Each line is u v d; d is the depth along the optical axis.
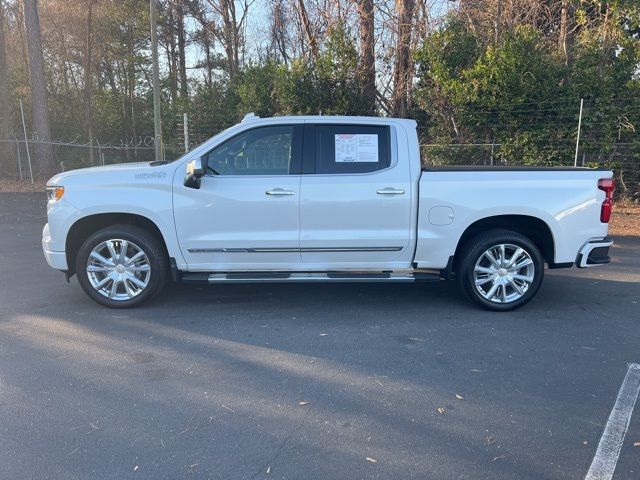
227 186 5.77
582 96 13.16
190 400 4.02
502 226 6.18
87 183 5.80
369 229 5.86
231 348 4.98
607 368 4.63
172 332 5.36
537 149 13.45
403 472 3.20
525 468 3.25
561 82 13.53
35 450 3.39
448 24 14.55
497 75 13.30
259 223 5.82
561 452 3.42
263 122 5.87
